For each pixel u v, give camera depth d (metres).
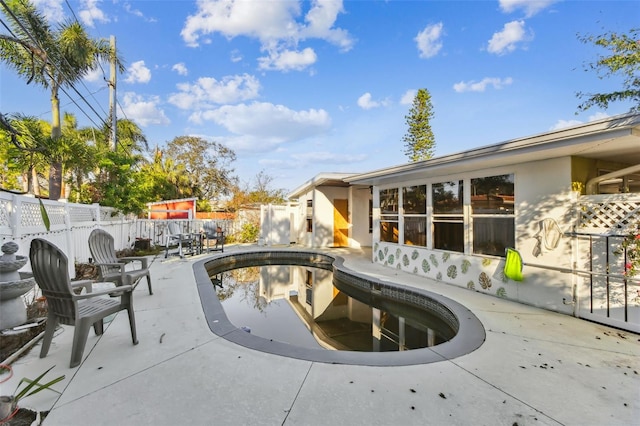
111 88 11.21
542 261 4.30
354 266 7.69
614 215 3.66
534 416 1.97
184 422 1.88
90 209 7.08
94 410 1.98
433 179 6.25
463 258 5.51
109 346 2.96
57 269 2.50
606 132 3.08
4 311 2.90
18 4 7.53
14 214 3.84
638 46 7.90
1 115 5.04
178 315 3.90
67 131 12.93
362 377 2.43
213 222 13.28
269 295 6.78
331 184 12.23
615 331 3.45
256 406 2.05
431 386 2.31
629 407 2.07
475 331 3.39
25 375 2.39
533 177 4.44
